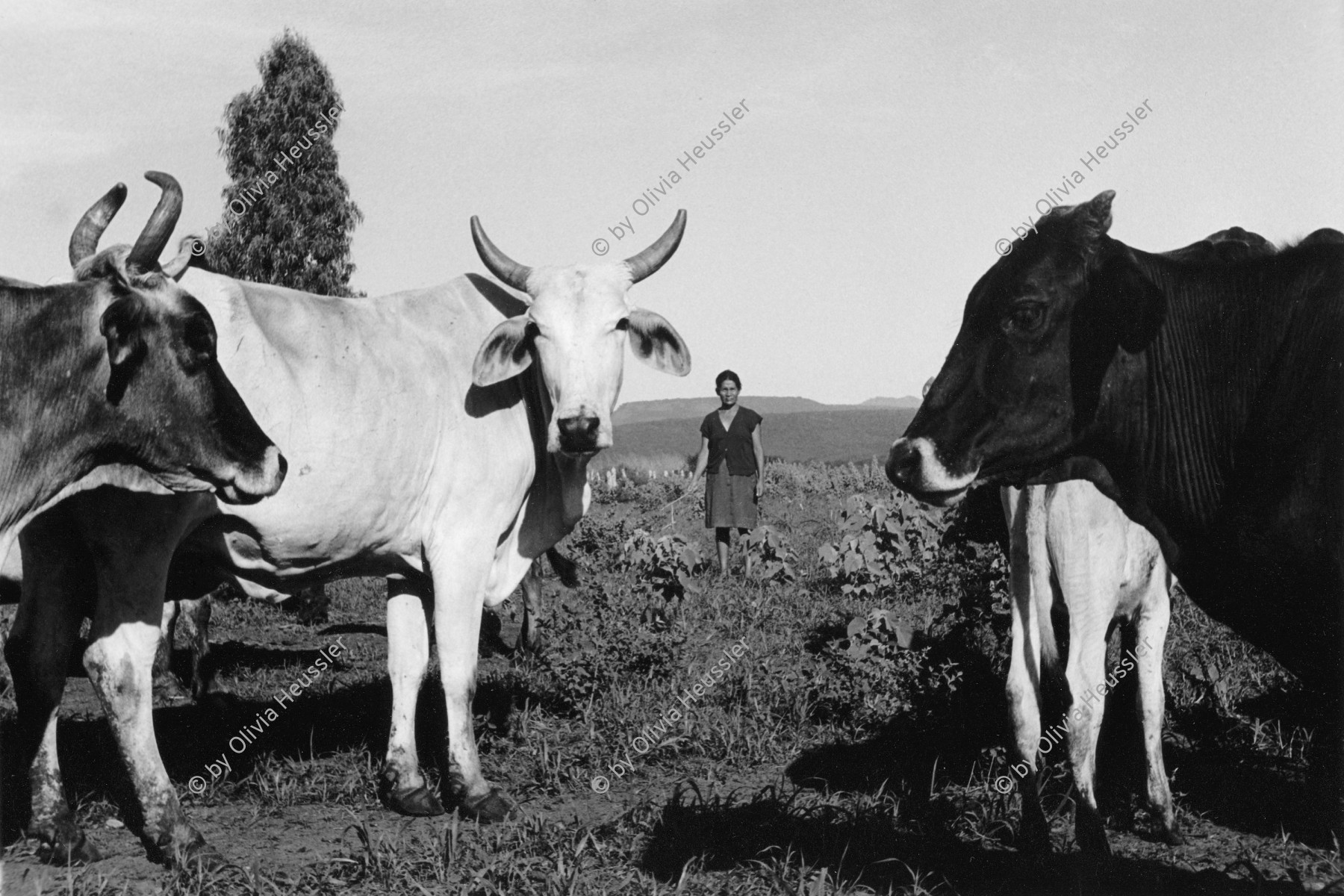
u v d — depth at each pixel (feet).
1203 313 12.75
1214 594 12.98
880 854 16.70
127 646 16.48
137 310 14.88
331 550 18.95
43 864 16.24
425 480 19.80
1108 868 16.12
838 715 24.02
